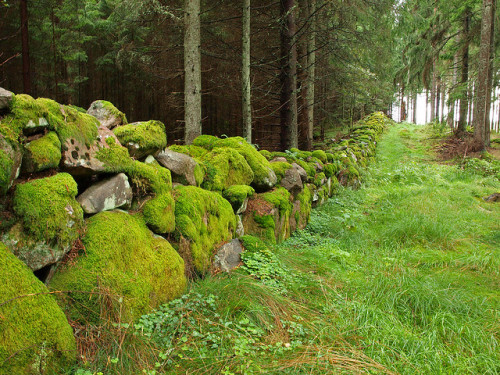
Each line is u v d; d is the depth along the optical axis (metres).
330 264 4.09
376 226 5.99
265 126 11.98
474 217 6.68
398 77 20.45
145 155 2.95
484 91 14.03
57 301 1.86
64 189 1.97
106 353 1.88
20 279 1.61
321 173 6.97
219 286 2.88
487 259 4.27
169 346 2.10
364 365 2.22
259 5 9.36
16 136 1.79
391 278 3.57
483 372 2.32
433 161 13.96
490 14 13.87
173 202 2.93
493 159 13.25
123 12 8.34
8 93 1.78
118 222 2.33
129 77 14.44
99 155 2.35
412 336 2.59
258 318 2.60
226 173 4.07
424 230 5.39
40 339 1.58
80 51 12.66
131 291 2.15
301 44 9.37
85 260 2.04
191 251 2.94
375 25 10.69
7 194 1.78
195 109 6.00
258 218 4.27
